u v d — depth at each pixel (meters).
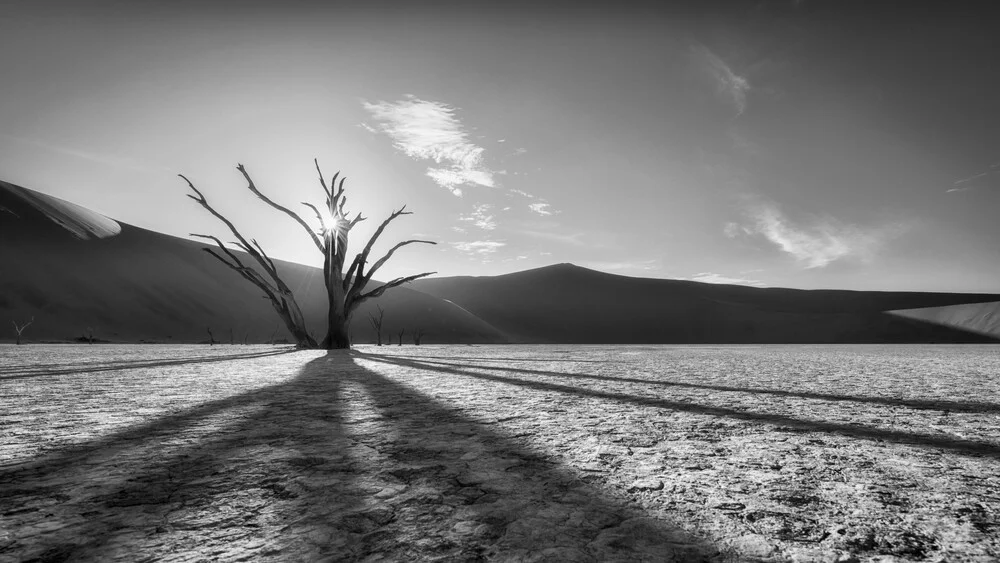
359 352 19.62
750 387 6.04
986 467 2.46
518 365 10.45
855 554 1.49
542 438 3.10
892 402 4.73
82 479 2.23
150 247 88.88
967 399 4.94
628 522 1.75
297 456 2.64
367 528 1.69
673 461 2.56
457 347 31.19
